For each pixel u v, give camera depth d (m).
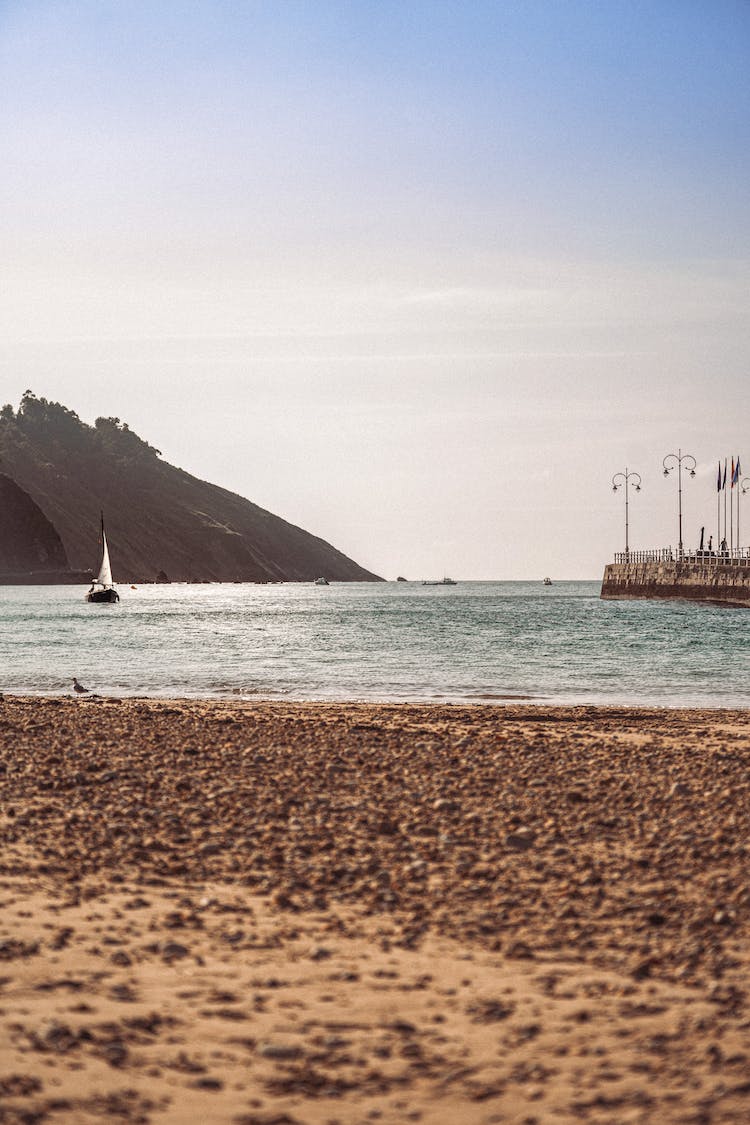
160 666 60.66
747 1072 8.59
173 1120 7.98
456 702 42.66
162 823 17.66
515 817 18.11
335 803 19.25
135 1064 8.87
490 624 105.69
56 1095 8.23
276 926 12.52
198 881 14.44
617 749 26.42
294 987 10.60
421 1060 8.99
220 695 45.72
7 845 15.98
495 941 11.98
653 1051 9.06
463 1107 8.17
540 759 24.58
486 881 14.41
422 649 72.31
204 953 11.55
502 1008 10.05
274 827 17.39
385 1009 10.06
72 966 11.01
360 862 15.28
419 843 16.44
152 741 27.48
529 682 50.72
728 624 100.44
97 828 17.23
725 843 16.11
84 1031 9.39
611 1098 8.23
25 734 29.06
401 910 13.16
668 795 19.83
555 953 11.62
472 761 24.23
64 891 13.71
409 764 23.84
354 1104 8.24
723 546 153.88
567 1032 9.50
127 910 13.03
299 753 25.48
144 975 10.84
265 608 172.38
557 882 14.28
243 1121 7.97
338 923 12.59
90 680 52.66
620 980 10.77
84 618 132.38
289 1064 8.91
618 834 16.95
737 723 34.16
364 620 120.81
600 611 137.25
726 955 11.39
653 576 164.88
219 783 21.23
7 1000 10.04
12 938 11.76
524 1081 8.58
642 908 13.05
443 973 11.00
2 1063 8.72
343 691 47.16
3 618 132.00
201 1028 9.60
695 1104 8.07
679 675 53.78
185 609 168.38
